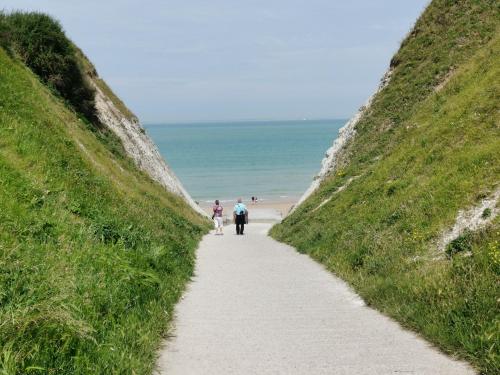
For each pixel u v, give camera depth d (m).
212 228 40.81
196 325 8.87
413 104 28.77
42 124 17.56
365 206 17.80
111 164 25.75
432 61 30.47
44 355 5.63
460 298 8.20
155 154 43.06
